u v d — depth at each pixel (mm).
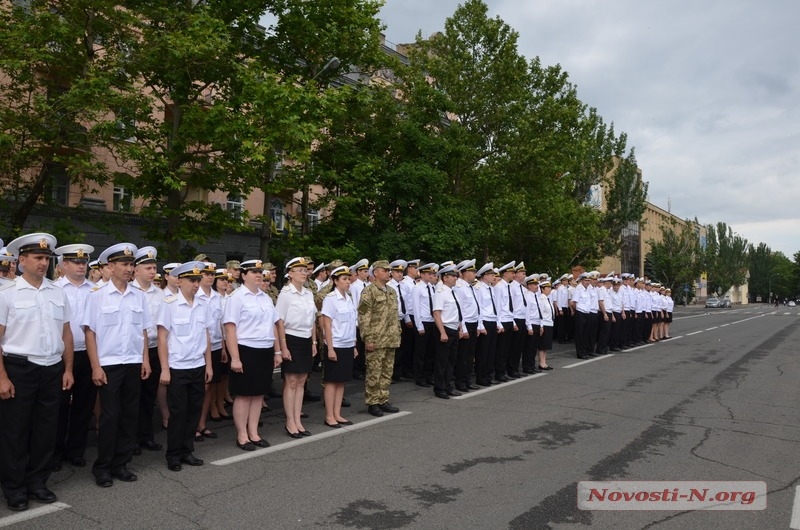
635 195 31438
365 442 6777
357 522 4488
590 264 28500
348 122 17250
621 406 8805
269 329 6703
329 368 7590
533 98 22469
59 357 5188
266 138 11766
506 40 21453
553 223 21062
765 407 8781
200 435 7074
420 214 17703
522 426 7543
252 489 5223
